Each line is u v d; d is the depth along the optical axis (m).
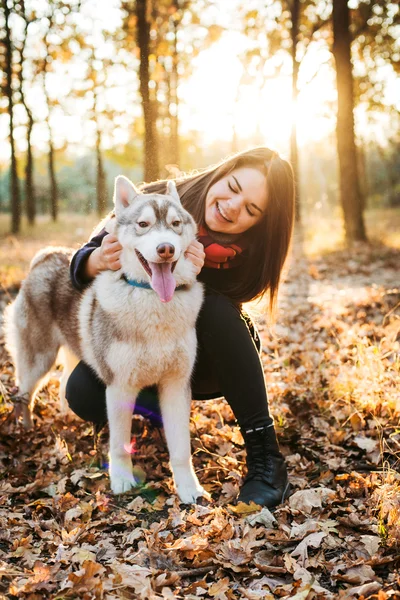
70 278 3.39
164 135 20.38
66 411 4.10
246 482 2.93
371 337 5.81
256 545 2.43
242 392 2.95
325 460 3.32
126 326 2.92
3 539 2.57
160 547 2.44
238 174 3.10
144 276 2.92
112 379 3.03
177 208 2.98
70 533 2.56
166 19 17.23
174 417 3.02
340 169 15.10
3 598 2.14
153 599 2.07
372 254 12.92
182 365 3.00
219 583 2.19
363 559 2.31
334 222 21.08
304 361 5.10
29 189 23.59
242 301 3.35
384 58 18.08
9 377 5.02
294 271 11.51
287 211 3.18
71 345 3.56
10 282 9.54
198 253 3.03
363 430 3.71
